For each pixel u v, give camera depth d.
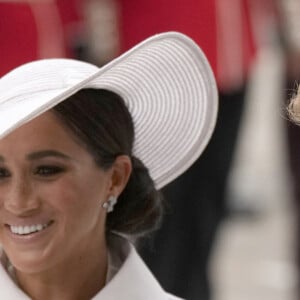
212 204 23.95
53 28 21.50
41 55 21.48
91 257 13.57
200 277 23.89
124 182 13.62
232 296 26.98
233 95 23.38
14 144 12.91
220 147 23.77
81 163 13.13
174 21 22.02
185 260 23.70
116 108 13.44
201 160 23.75
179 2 21.97
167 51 13.48
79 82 12.74
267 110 39.16
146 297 13.76
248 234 30.66
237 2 22.78
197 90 14.02
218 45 22.53
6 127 12.52
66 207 13.09
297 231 25.33
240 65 22.98
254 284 27.66
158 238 23.53
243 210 31.12
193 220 23.83
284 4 24.12
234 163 24.05
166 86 13.84
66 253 13.23
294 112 13.53
